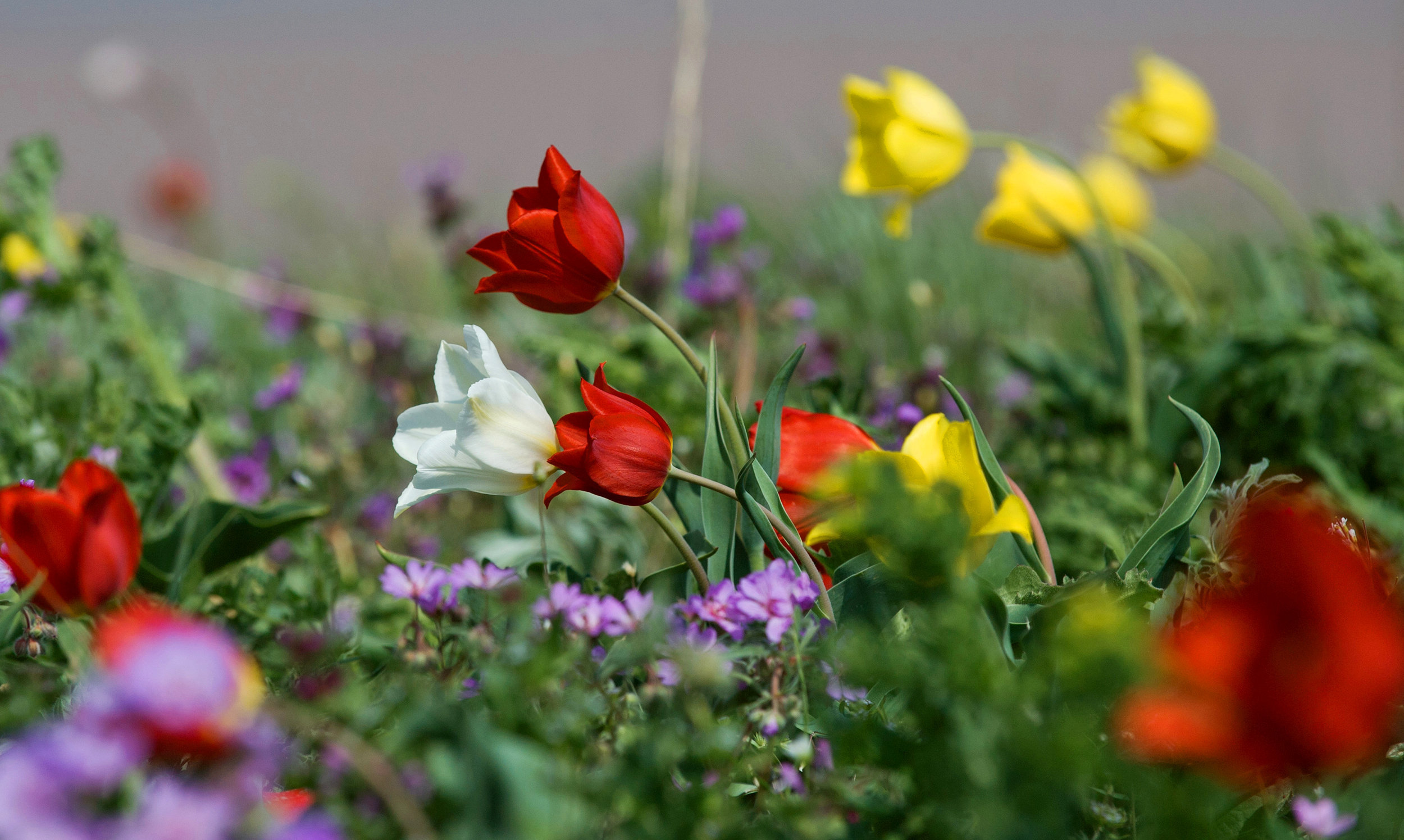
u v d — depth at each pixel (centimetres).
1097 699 216
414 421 229
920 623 217
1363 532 224
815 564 231
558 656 219
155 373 263
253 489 261
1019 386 299
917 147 260
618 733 220
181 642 213
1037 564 228
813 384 245
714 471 231
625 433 226
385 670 229
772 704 221
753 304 273
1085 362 273
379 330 315
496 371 228
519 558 242
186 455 246
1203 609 221
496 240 229
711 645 222
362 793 218
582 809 216
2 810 211
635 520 251
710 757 219
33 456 247
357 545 261
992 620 221
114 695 212
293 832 212
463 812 214
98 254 264
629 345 261
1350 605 214
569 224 228
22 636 228
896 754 216
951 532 215
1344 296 266
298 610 235
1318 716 214
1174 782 216
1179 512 226
